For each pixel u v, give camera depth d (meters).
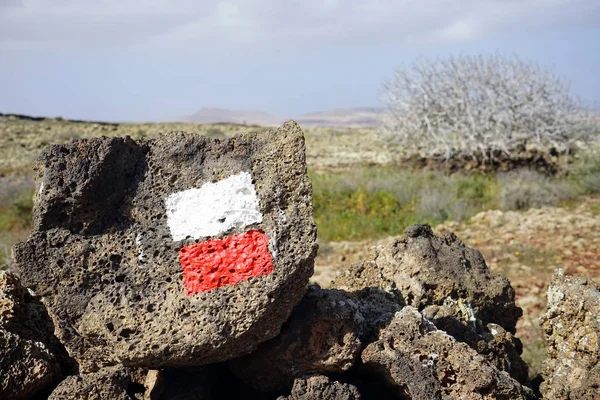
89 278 3.19
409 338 3.29
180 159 3.37
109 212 3.28
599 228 9.59
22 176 17.25
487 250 8.98
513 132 16.72
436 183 13.75
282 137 3.34
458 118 17.03
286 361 3.34
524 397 3.24
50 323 3.59
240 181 3.30
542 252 8.61
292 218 3.23
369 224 11.23
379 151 23.58
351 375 3.58
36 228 3.19
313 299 3.38
